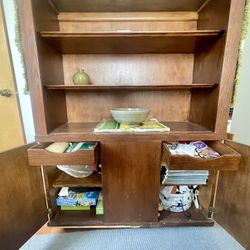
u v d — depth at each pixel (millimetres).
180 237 977
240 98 1285
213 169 780
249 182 832
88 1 898
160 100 1175
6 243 815
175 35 816
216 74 851
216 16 844
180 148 894
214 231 1013
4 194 794
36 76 806
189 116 1188
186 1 908
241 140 1349
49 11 916
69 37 826
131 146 895
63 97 1129
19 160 854
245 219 866
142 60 1116
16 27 772
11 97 1235
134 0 887
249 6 750
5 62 1172
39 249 916
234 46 772
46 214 1031
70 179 1035
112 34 806
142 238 974
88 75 1083
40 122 859
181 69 1130
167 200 1089
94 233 1012
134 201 983
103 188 958
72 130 949
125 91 1157
